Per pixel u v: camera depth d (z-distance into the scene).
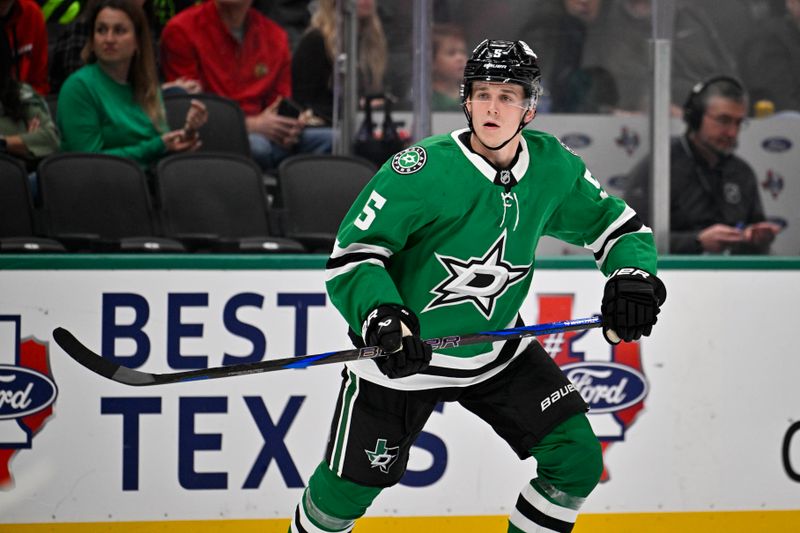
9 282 10.02
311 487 8.59
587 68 14.82
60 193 13.77
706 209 14.91
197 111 15.16
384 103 15.04
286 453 10.30
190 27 16.09
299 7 16.55
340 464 8.28
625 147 14.77
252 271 10.25
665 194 13.57
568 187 8.02
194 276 10.20
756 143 15.12
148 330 10.17
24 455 10.08
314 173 14.52
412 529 10.40
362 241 7.55
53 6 15.89
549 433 8.20
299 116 16.22
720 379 10.72
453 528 10.45
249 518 10.29
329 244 13.27
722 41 15.50
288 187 14.39
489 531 10.48
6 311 10.02
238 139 15.50
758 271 10.72
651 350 10.65
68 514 10.12
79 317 10.11
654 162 13.55
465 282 7.89
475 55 7.55
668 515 10.70
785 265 10.74
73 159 13.96
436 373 8.09
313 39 16.05
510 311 8.28
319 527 8.64
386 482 8.34
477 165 7.64
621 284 7.93
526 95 7.53
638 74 14.65
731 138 14.91
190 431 10.22
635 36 14.63
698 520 10.73
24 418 10.08
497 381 8.32
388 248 7.59
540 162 7.87
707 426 10.72
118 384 10.14
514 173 7.73
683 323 10.66
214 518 10.25
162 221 13.95
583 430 8.24
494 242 7.80
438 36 14.80
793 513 10.82
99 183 13.96
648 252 8.30
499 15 14.88
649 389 10.65
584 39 14.79
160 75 16.27
